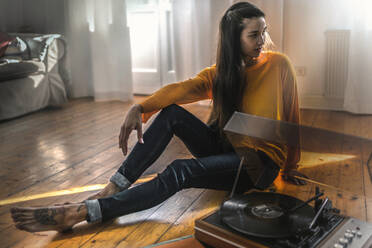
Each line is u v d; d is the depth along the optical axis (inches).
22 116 130.9
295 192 41.6
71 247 50.1
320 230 38.0
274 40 133.0
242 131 40.9
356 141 32.5
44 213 49.4
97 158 86.9
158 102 56.2
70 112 137.1
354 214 37.8
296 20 134.3
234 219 40.6
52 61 140.6
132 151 56.7
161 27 154.6
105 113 134.5
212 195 64.9
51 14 165.2
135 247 49.6
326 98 135.9
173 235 52.3
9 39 126.4
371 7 119.6
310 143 35.2
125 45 152.5
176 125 57.1
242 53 53.9
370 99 126.4
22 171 79.3
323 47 133.0
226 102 55.8
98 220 51.7
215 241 42.0
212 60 140.0
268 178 44.8
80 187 70.5
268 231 37.6
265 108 53.7
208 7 137.6
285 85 54.3
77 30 162.6
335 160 34.8
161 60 159.3
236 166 54.2
